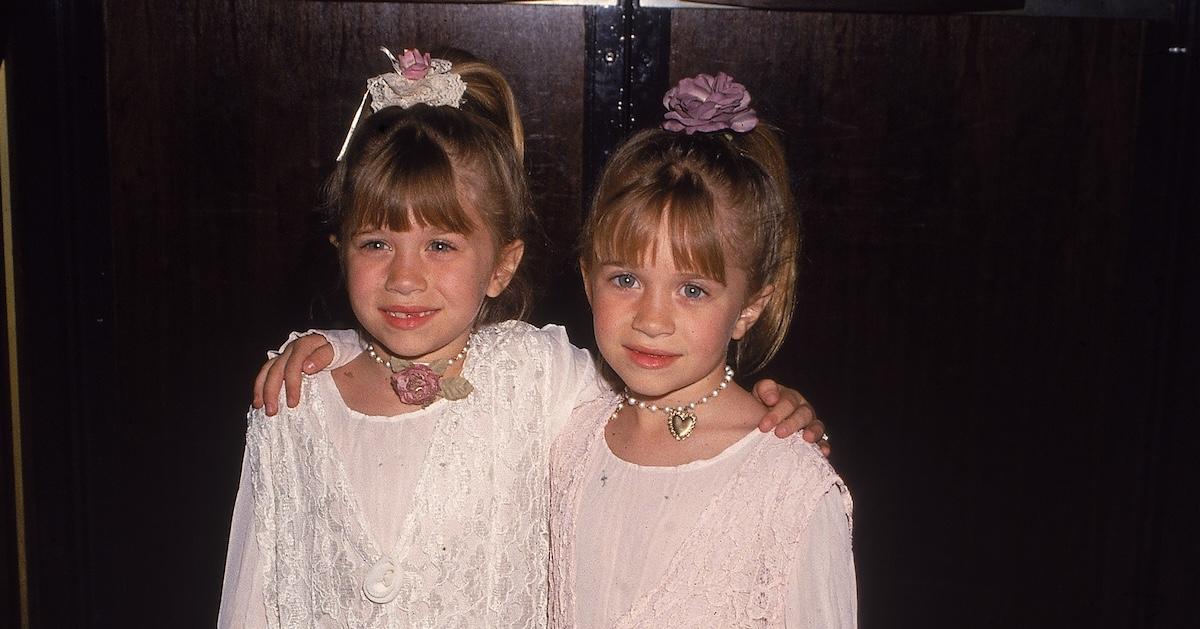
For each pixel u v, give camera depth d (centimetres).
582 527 128
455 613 133
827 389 238
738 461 123
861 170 229
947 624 246
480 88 144
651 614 121
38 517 234
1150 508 239
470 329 141
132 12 222
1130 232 231
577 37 224
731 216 120
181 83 225
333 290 232
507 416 137
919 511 243
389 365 138
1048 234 232
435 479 133
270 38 224
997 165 229
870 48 225
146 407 236
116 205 228
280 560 137
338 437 135
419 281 126
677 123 125
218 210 229
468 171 130
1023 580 246
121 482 238
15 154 221
